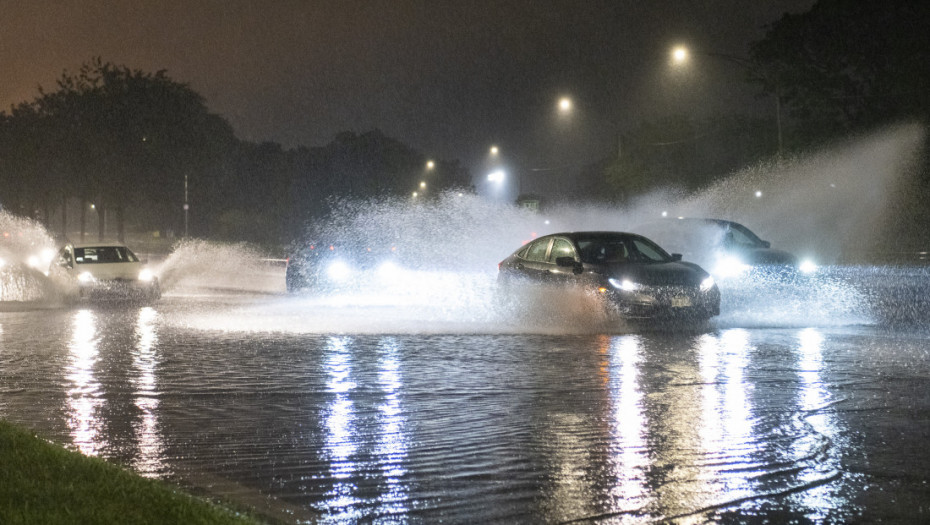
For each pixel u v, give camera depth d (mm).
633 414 10281
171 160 79500
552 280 19375
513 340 16859
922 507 6973
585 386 12039
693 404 10797
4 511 6020
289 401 11203
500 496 7328
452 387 12047
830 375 12688
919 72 47344
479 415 10320
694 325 18734
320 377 12867
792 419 9938
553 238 20312
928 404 10688
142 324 20297
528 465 8219
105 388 12094
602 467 8133
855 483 7590
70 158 78188
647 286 18094
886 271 37969
